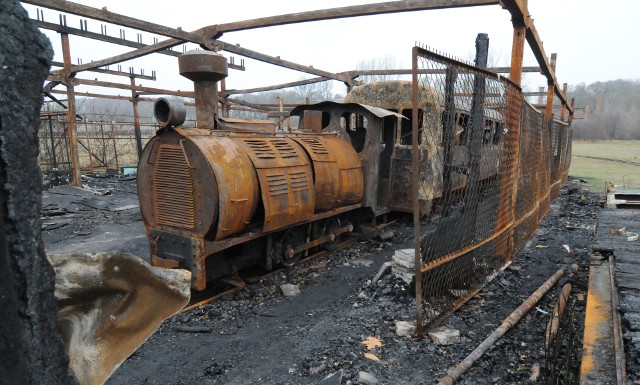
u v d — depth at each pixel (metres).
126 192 13.89
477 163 4.61
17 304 0.86
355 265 6.73
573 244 7.39
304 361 3.74
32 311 0.90
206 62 5.32
